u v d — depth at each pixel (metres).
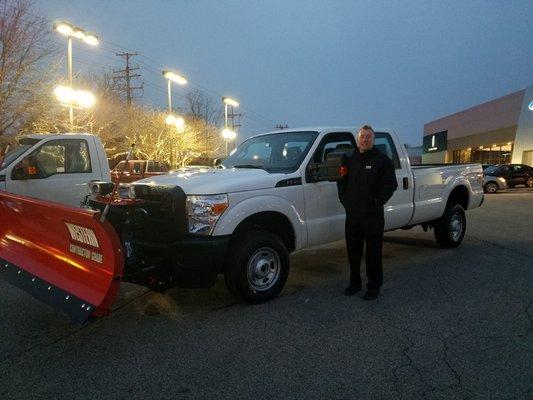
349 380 3.30
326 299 5.04
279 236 5.24
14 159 7.31
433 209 6.98
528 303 4.87
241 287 4.62
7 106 17.75
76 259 3.89
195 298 5.12
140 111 33.47
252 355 3.71
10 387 3.25
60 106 19.17
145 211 4.43
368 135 4.76
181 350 3.81
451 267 6.43
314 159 5.40
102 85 33.38
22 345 3.94
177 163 33.16
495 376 3.33
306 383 3.27
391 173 4.81
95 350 3.83
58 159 7.67
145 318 4.55
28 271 4.39
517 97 34.16
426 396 3.08
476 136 41.81
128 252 4.48
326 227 5.43
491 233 9.39
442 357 3.63
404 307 4.77
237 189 4.55
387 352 3.73
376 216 4.87
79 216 3.53
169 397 3.11
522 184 26.34
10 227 4.74
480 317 4.47
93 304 3.49
